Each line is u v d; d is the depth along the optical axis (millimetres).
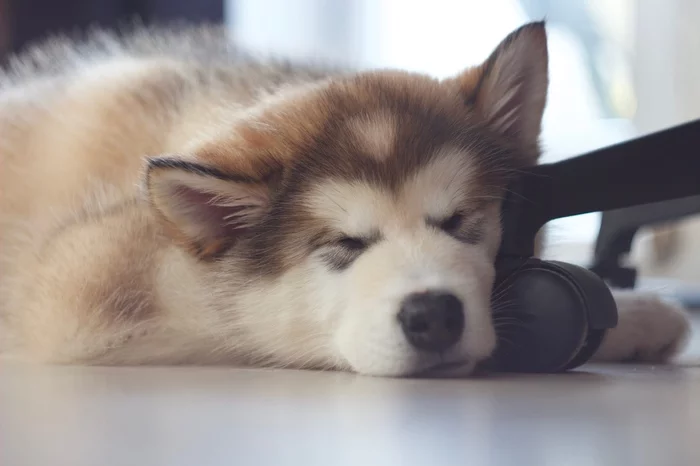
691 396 632
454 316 708
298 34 1629
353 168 750
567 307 716
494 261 768
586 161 748
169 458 522
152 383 681
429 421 575
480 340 716
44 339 799
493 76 804
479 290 730
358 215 744
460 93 807
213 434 554
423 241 736
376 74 824
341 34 1630
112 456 524
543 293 726
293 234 767
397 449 532
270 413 592
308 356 773
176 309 798
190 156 776
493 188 773
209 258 795
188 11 1566
